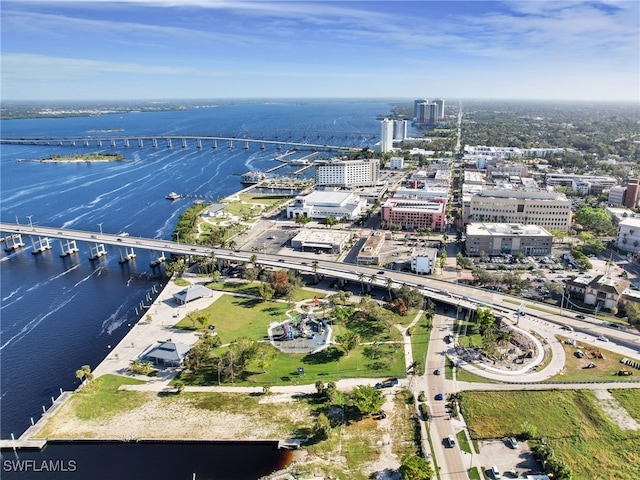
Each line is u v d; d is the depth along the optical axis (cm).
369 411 18875
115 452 18088
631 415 18750
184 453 17962
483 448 17388
